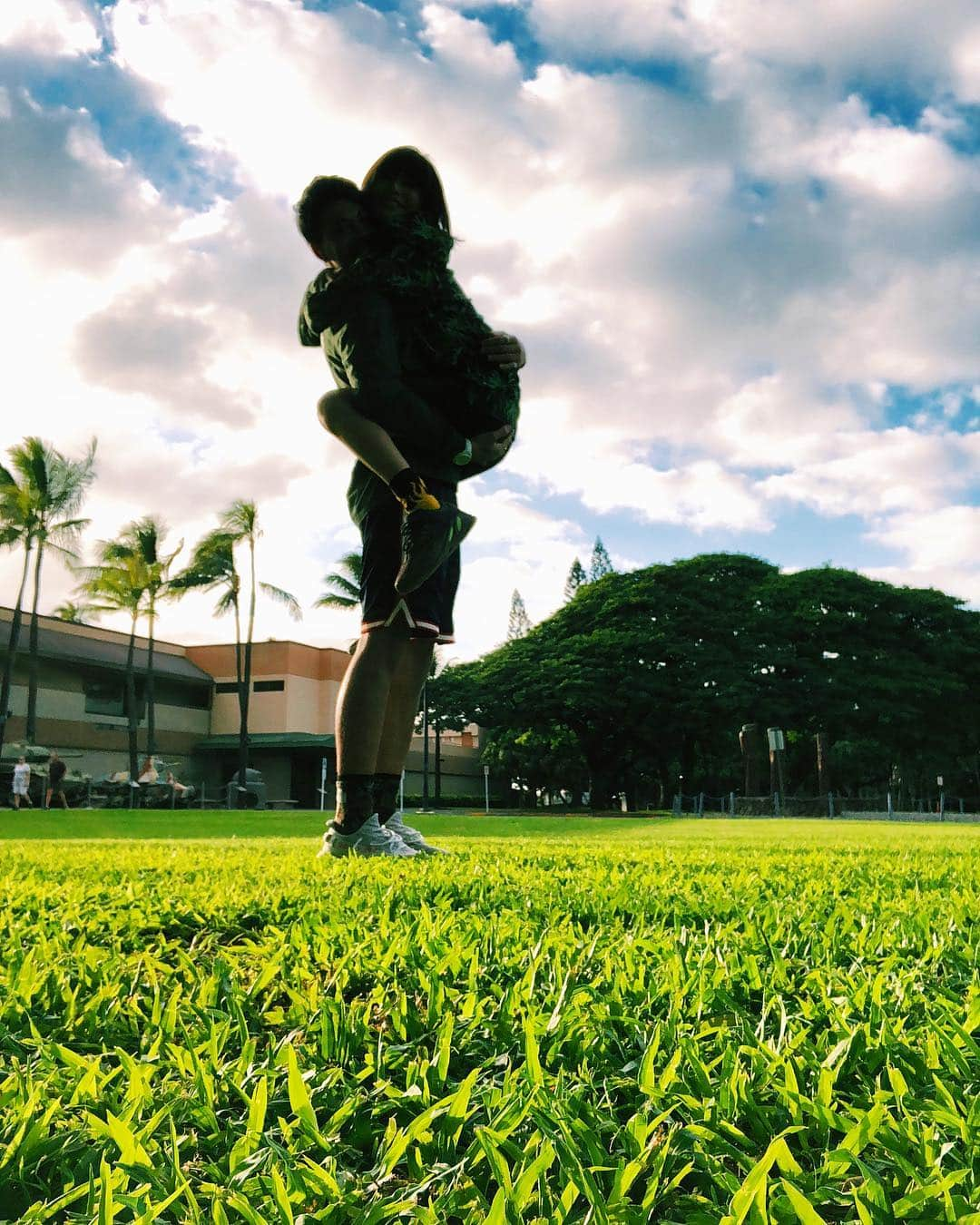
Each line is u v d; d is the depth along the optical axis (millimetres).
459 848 4469
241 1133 733
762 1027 984
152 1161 670
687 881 2416
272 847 4691
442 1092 830
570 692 39969
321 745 41875
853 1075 864
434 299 3146
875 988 1090
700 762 48062
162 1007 1065
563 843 5305
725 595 42875
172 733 43031
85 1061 844
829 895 2164
